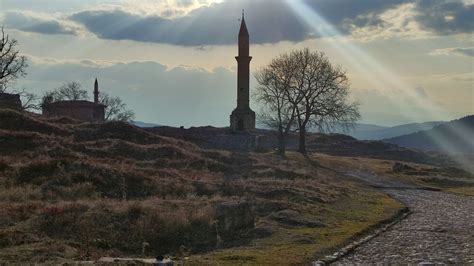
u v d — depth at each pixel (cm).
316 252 2220
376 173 7956
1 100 9312
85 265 1800
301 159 8662
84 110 11262
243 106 10862
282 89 9638
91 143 5659
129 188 3800
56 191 3522
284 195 3997
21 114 6097
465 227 3169
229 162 6334
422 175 7975
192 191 3903
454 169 8694
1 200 3162
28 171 3875
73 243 2272
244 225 2772
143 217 2609
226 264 1944
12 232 2281
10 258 1922
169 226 2556
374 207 4053
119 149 5581
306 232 2730
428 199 5184
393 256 2228
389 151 13188
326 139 14150
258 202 3425
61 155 4788
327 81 9694
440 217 3719
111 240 2381
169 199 3519
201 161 5766
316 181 5506
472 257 2214
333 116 9688
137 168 4656
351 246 2419
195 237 2541
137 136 6438
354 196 4769
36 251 2047
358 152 12850
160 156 5659
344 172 7769
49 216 2534
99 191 3638
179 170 5259
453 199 5222
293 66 9750
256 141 9744
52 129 5975
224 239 2584
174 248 2420
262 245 2389
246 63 10938
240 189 4081
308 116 9775
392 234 2864
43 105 11169
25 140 5109
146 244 2300
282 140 9656
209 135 9888
